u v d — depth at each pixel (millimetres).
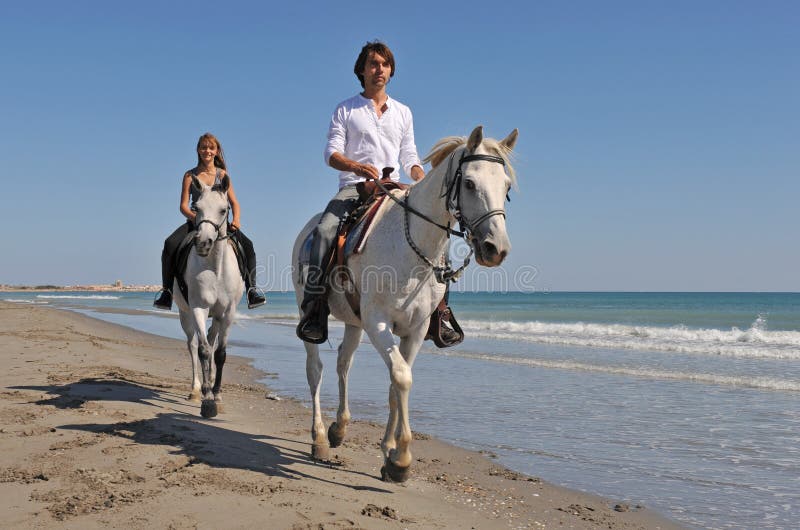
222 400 8172
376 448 6199
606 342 19047
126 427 5898
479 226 3926
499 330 25141
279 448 5750
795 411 8398
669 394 9742
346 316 5211
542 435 7039
